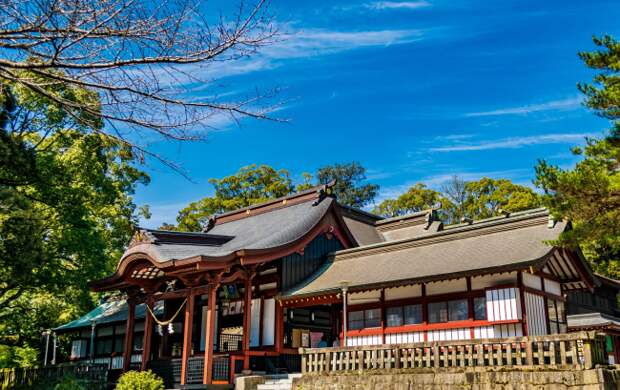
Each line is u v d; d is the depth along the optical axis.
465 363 15.02
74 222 23.91
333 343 24.31
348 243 26.58
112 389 21.89
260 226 27.44
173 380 20.52
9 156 19.77
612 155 15.91
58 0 5.66
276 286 22.98
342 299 21.23
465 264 18.36
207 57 6.31
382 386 15.36
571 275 19.94
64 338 36.19
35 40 5.93
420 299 19.33
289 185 54.16
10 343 32.53
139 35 6.03
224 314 24.53
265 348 22.59
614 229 15.16
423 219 31.02
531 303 17.56
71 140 24.62
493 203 52.81
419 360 14.99
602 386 11.71
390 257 22.31
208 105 6.54
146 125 6.43
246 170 53.88
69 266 24.52
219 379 19.50
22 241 18.45
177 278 22.80
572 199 14.91
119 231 34.22
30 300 24.30
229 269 20.56
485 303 17.84
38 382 21.20
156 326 27.61
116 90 6.27
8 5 5.72
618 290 31.61
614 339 27.36
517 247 18.31
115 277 22.84
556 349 12.94
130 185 33.91
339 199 63.97
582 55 16.30
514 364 13.66
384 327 19.92
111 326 31.38
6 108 19.92
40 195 23.06
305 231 23.97
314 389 16.83
